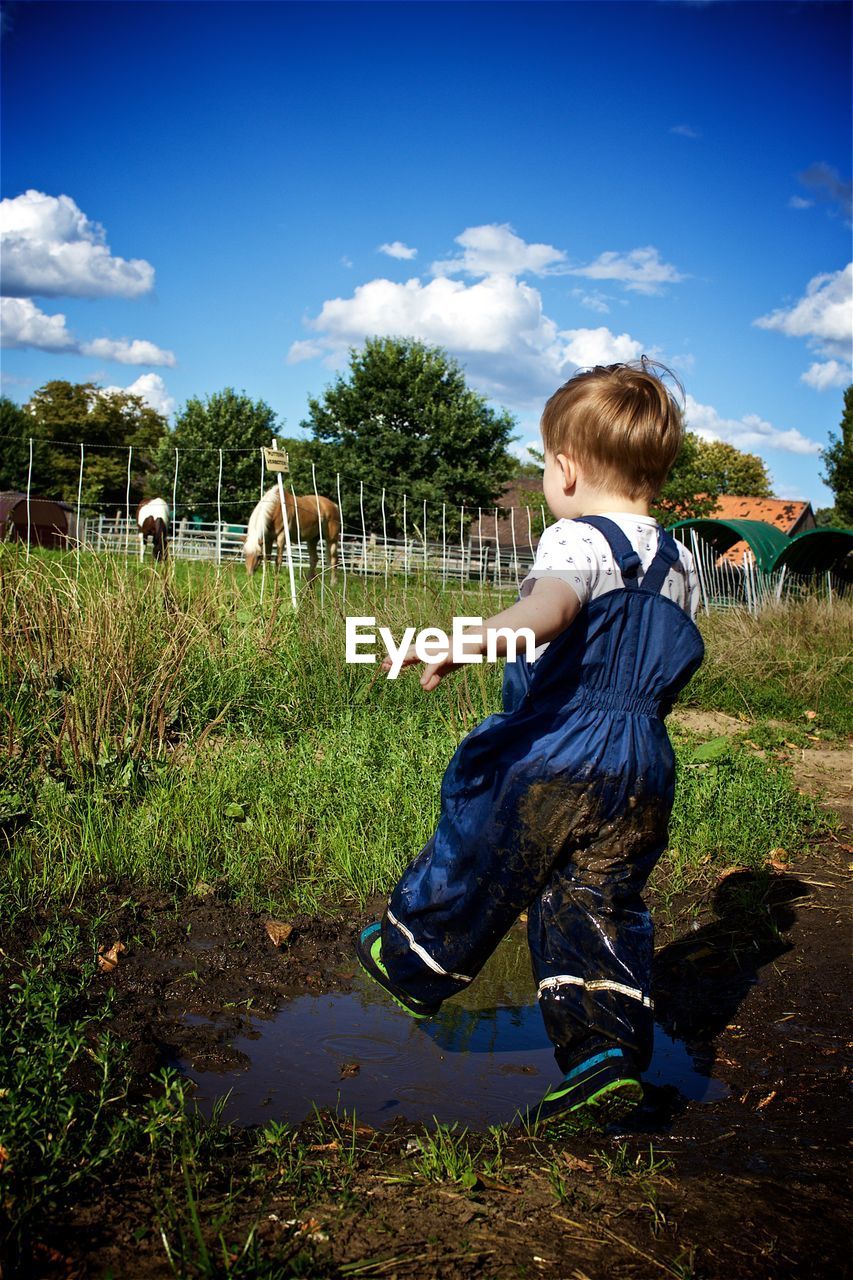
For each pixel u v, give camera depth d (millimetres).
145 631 6270
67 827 4305
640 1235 1906
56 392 60031
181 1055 2766
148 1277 1733
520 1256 1822
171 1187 2016
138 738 5332
